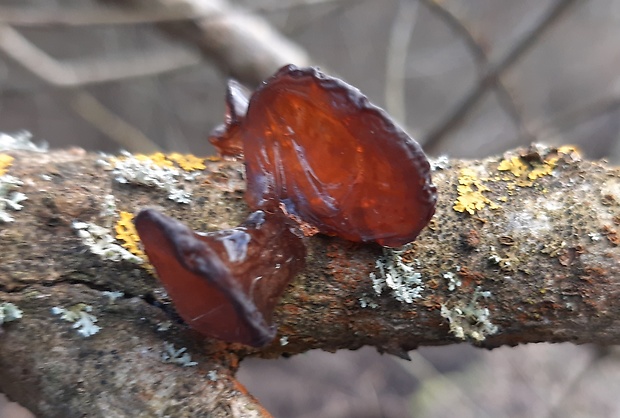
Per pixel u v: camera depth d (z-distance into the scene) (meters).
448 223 0.20
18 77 0.72
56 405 0.19
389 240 0.20
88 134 0.82
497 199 0.21
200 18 0.37
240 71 0.38
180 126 0.81
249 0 0.65
